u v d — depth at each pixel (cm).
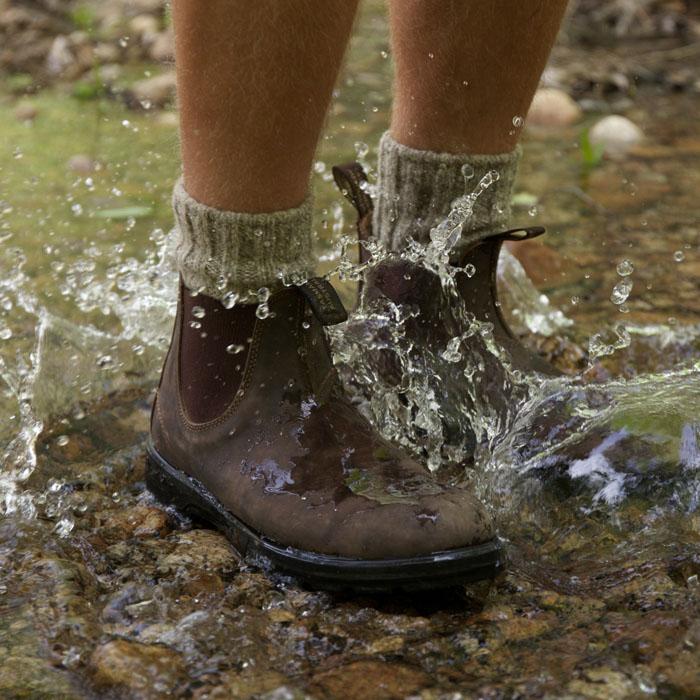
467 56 229
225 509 217
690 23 723
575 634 185
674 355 310
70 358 297
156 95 555
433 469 241
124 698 169
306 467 208
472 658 179
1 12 680
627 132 524
